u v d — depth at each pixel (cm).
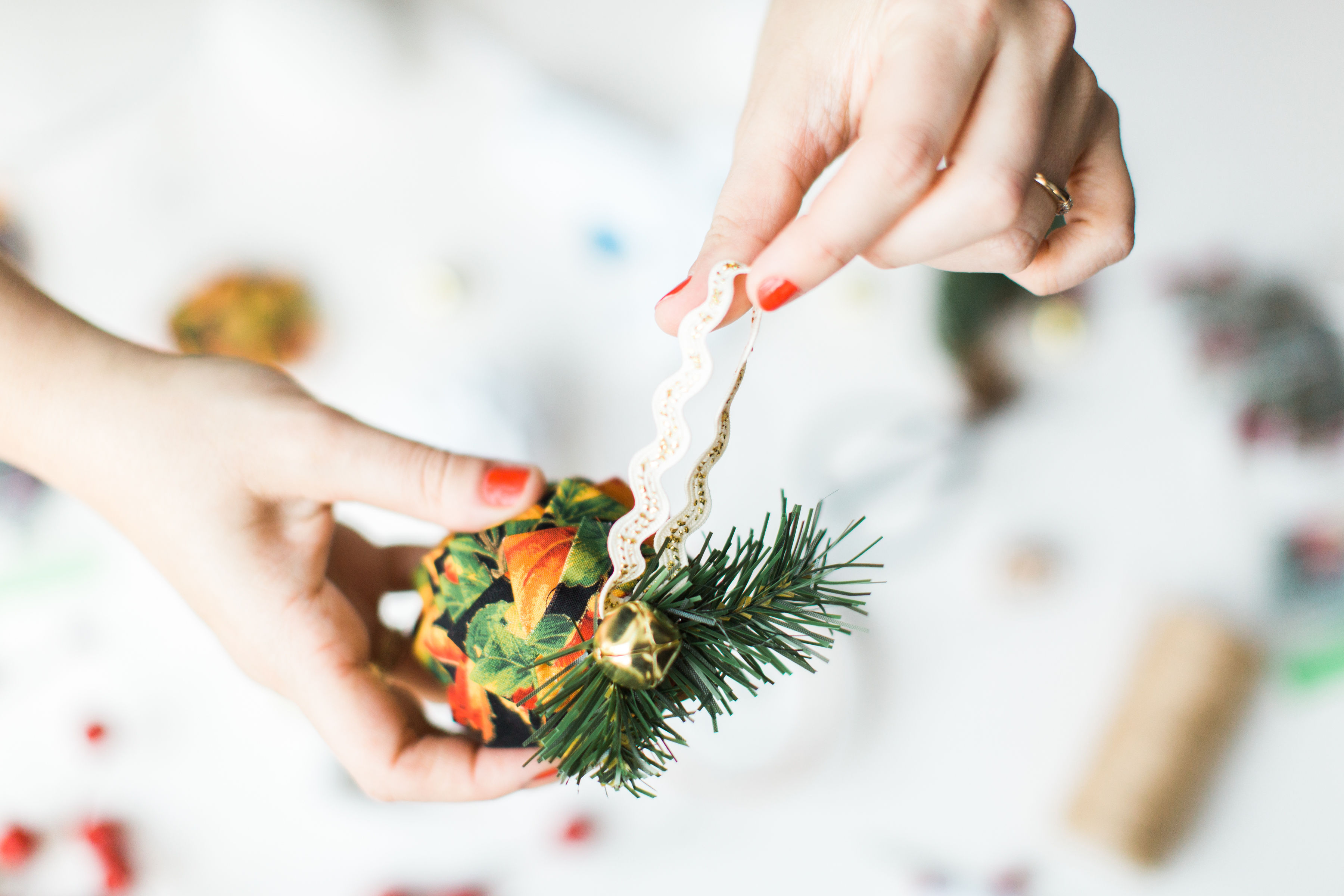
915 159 30
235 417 36
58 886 50
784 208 34
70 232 55
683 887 50
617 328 55
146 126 56
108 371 37
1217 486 52
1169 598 51
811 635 31
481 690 33
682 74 60
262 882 50
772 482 53
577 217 55
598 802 51
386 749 37
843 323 54
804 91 34
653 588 31
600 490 36
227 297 52
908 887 49
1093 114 34
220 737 52
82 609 52
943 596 52
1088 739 50
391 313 55
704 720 48
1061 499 52
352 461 35
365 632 38
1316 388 50
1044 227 33
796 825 50
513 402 52
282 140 57
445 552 35
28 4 59
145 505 37
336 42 54
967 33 31
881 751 51
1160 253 55
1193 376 52
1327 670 50
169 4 59
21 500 52
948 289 53
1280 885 49
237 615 37
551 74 60
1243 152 58
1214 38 60
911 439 52
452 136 57
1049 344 53
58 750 51
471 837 50
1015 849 50
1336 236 55
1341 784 49
